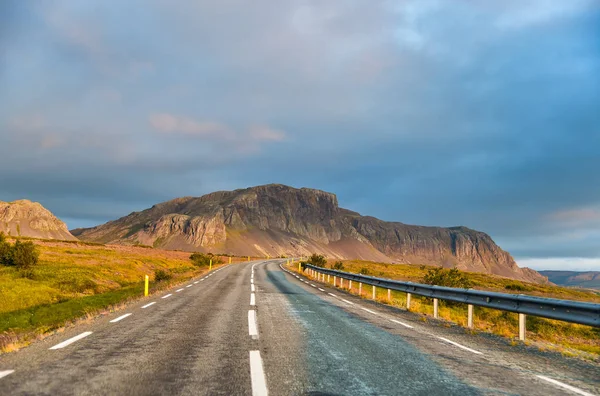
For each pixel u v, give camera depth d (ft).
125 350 22.24
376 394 15.47
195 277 102.53
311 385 16.31
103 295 67.36
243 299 53.01
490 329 37.91
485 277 275.59
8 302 61.46
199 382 16.30
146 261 166.71
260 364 19.52
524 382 18.31
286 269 173.58
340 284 90.63
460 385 17.24
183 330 29.12
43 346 23.13
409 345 26.00
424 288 47.14
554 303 27.94
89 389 15.17
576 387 17.89
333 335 28.50
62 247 205.87
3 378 16.48
